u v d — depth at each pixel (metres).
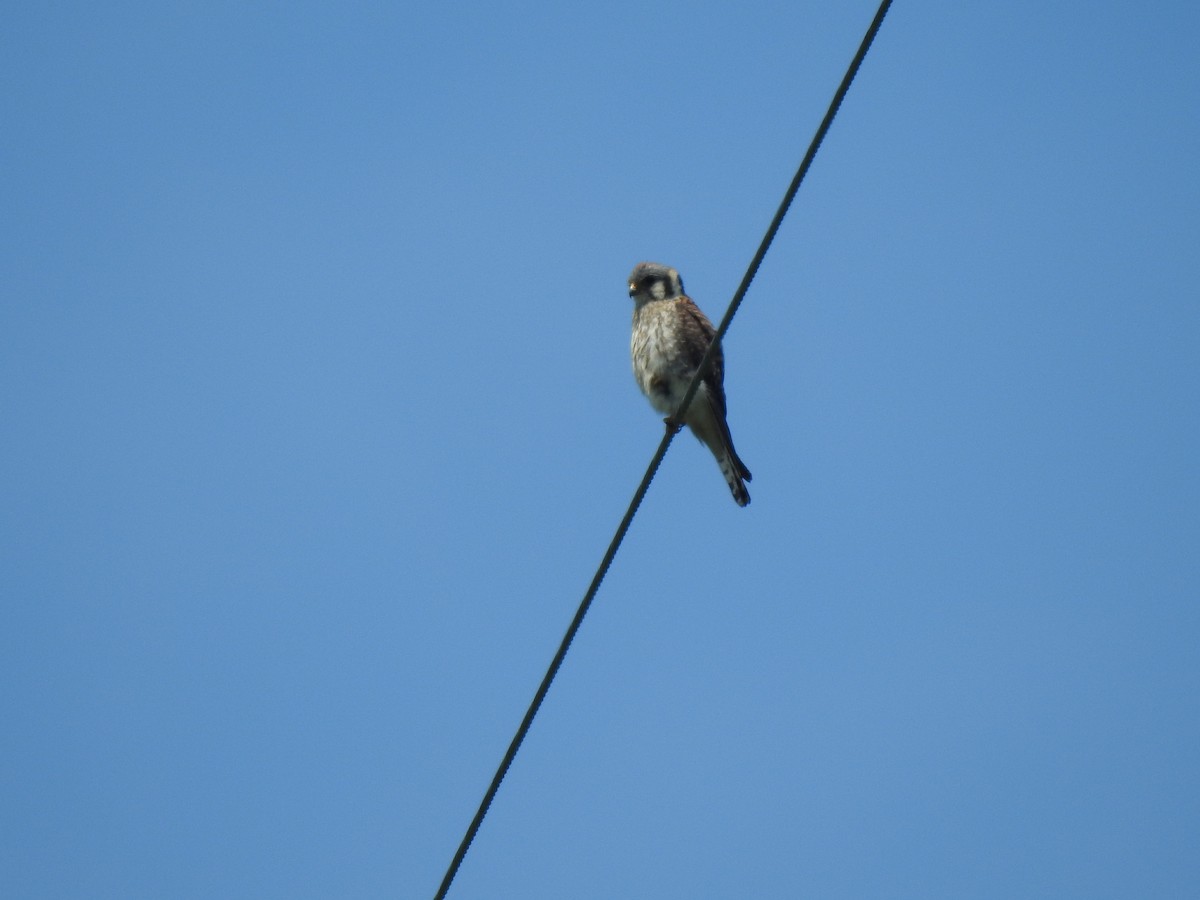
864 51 7.41
